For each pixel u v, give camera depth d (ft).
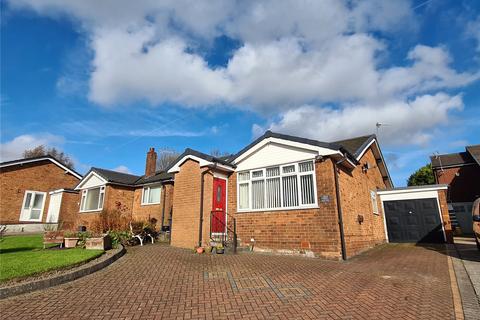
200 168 44.16
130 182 71.97
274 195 39.60
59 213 76.07
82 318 14.62
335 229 32.94
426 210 54.90
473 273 24.39
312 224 34.76
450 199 92.32
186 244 42.78
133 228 48.29
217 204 42.91
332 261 31.24
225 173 45.44
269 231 38.22
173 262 29.60
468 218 89.40
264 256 34.47
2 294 17.43
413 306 16.31
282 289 19.67
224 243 39.32
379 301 17.15
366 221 46.50
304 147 37.58
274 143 41.29
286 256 34.65
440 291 19.29
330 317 14.71
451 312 15.43
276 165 40.24
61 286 20.21
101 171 73.20
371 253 39.09
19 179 76.89
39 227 76.33
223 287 20.18
